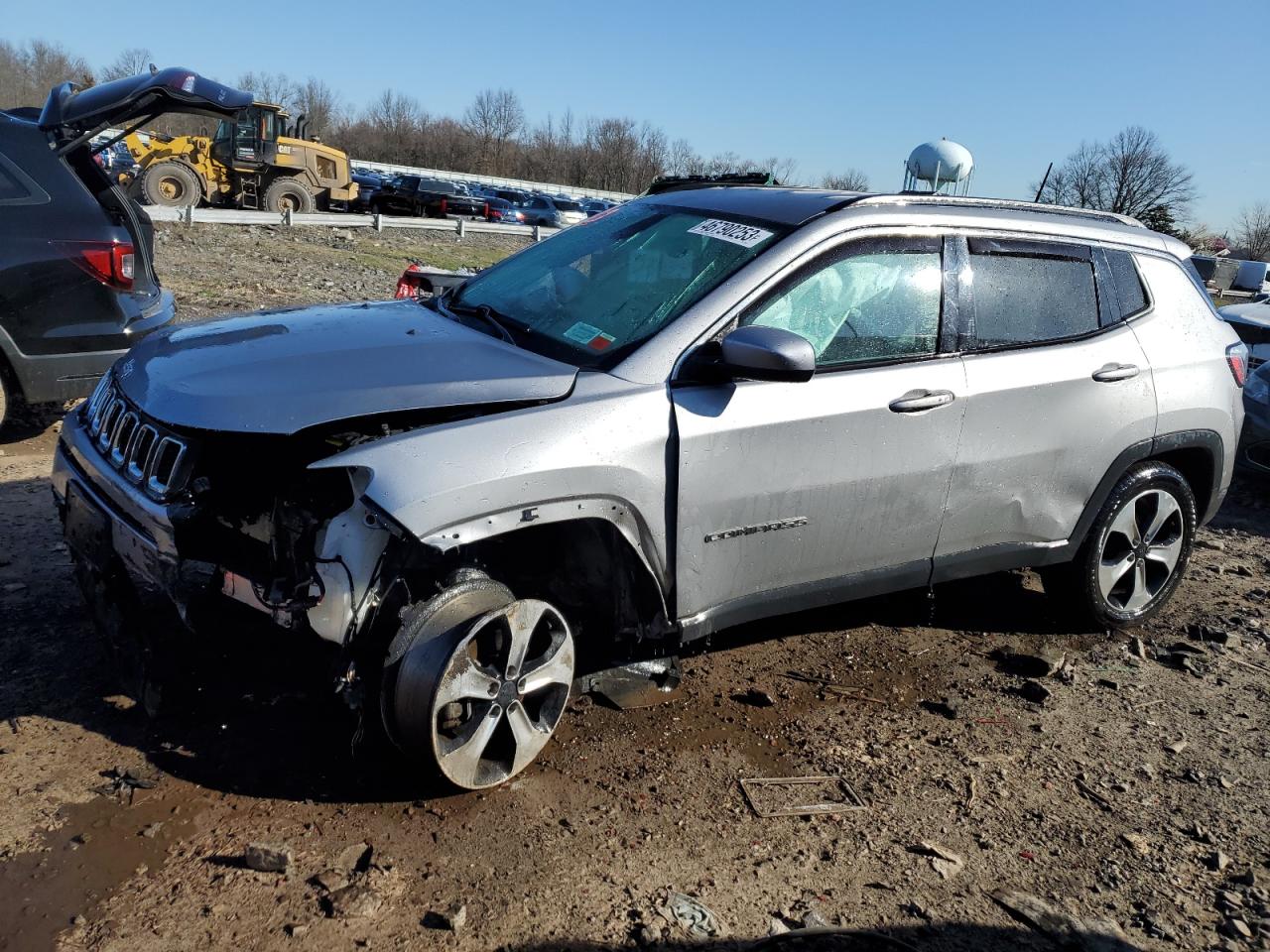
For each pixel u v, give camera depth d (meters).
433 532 2.76
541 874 2.79
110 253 5.93
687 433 3.21
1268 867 3.11
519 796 3.13
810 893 2.82
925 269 3.84
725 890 2.81
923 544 3.93
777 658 4.27
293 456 3.13
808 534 3.59
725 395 3.32
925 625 4.77
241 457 3.11
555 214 40.84
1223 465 4.84
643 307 3.51
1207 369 4.64
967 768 3.54
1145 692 4.24
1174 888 2.98
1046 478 4.17
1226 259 34.78
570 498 3.02
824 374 3.54
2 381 5.86
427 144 85.38
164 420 3.00
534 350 3.45
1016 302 4.09
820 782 3.37
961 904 2.83
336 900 2.57
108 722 3.30
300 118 29.98
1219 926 2.83
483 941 2.53
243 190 27.86
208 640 3.50
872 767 3.49
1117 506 4.50
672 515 3.26
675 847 2.96
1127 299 4.46
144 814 2.88
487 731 3.04
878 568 3.87
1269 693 4.31
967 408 3.83
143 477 3.02
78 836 2.76
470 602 2.97
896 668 4.29
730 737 3.60
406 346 3.31
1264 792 3.53
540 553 3.39
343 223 26.56
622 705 3.69
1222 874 3.06
